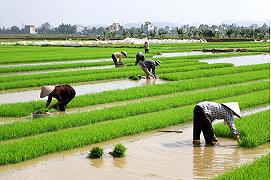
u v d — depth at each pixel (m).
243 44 95.75
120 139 16.12
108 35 166.25
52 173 12.23
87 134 15.89
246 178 10.55
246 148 14.77
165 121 18.20
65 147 14.58
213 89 29.59
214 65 43.88
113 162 13.27
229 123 15.18
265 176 10.62
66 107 22.38
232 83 32.56
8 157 13.16
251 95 25.19
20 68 42.12
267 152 14.20
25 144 14.55
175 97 24.47
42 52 68.94
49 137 15.53
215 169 12.47
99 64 46.97
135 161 13.36
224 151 14.44
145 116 19.36
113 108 21.06
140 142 15.72
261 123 17.25
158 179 11.61
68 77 34.44
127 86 31.34
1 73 40.25
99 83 33.09
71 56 58.03
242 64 49.25
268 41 117.69
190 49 76.31
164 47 84.25
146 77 34.84
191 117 19.34
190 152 14.39
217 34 157.50
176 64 45.66
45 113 20.39
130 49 76.50
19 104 22.39
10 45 99.56
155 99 24.84
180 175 11.94
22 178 11.80
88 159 13.60
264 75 36.00
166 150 14.65
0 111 20.67
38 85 31.22
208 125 15.25
